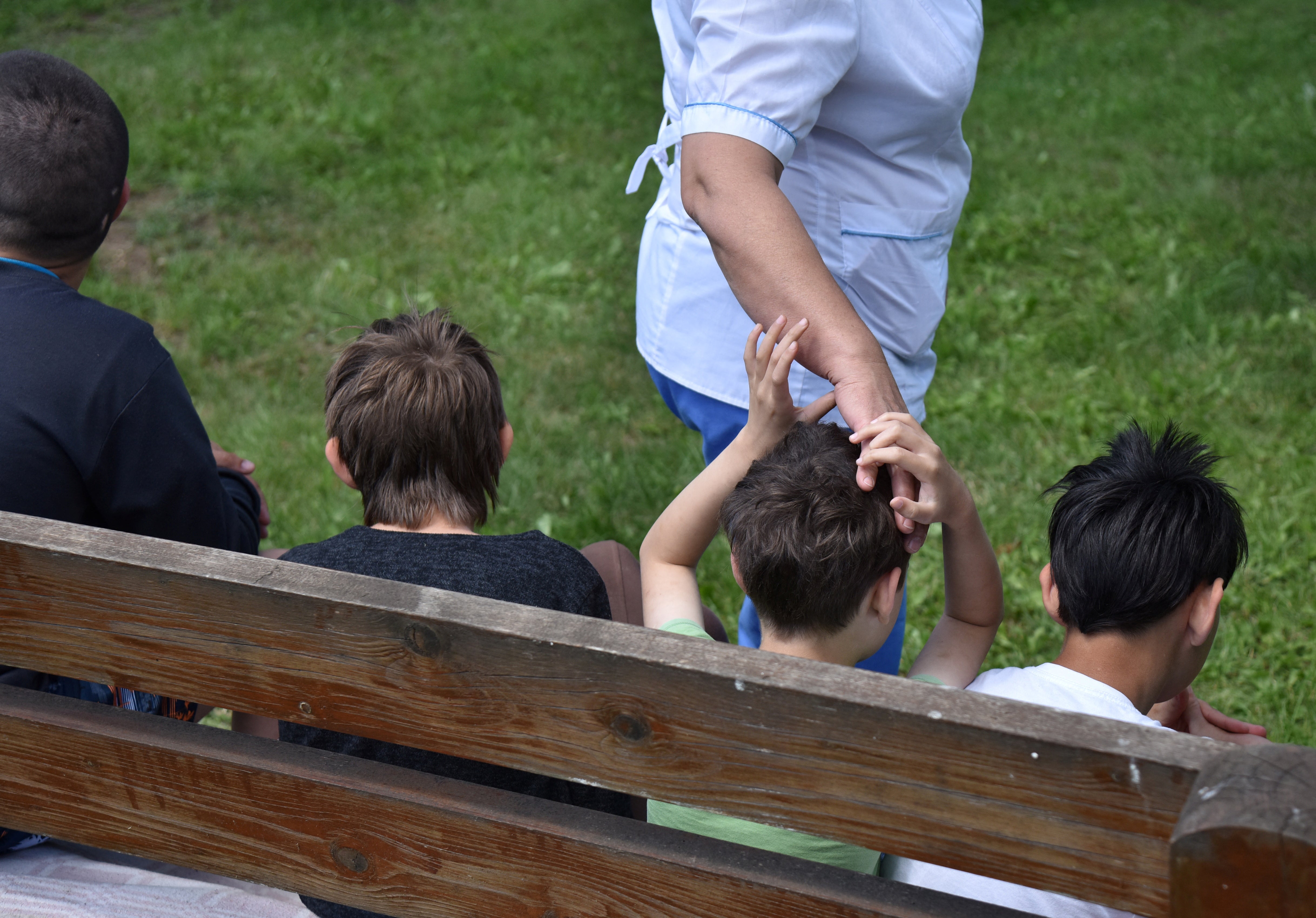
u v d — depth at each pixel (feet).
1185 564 5.45
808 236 5.54
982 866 3.62
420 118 24.62
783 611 5.63
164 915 5.75
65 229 6.55
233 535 7.14
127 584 4.40
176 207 20.70
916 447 5.16
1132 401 14.42
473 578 5.47
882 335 7.18
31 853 6.32
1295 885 2.97
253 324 17.13
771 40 5.57
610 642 3.81
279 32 29.50
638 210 20.35
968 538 5.78
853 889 3.92
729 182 5.54
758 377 5.74
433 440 6.14
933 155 6.84
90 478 6.20
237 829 4.73
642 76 27.20
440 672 4.06
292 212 20.67
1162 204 19.86
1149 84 25.86
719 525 6.54
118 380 6.23
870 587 5.61
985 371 15.55
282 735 5.52
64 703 4.94
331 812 4.51
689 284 7.04
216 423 14.78
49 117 6.41
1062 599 5.74
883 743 3.56
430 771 5.25
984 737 3.42
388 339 6.50
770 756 3.74
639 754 3.92
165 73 26.53
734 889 4.01
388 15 31.01
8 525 4.59
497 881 4.38
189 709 7.11
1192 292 16.99
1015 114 24.47
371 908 4.66
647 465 13.71
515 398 15.08
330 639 4.17
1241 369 14.96
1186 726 7.07
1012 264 18.34
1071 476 6.07
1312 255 17.60
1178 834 3.07
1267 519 12.09
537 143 23.49
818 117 6.29
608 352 16.25
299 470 13.70
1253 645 10.53
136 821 4.91
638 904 4.18
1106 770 3.31
